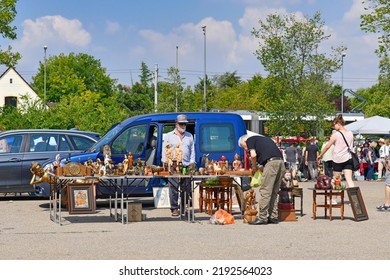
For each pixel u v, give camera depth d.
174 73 64.06
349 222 14.09
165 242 11.23
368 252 10.20
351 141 15.93
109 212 16.25
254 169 14.02
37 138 19.77
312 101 43.81
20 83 90.06
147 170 14.10
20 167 19.31
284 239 11.57
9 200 20.08
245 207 14.16
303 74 46.00
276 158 13.66
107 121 46.78
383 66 47.44
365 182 31.14
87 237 11.88
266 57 46.06
